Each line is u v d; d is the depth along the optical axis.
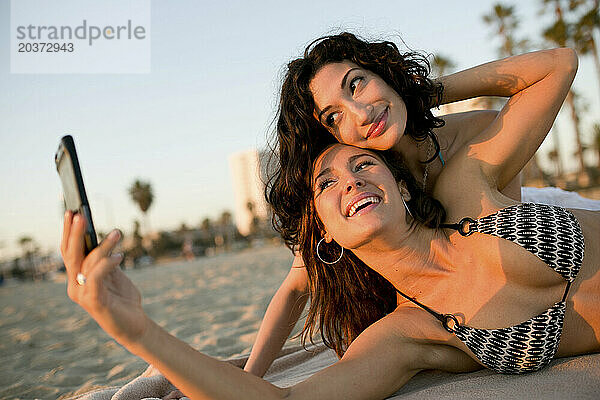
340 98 2.12
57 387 4.09
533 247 1.95
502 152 2.16
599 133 29.67
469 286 2.02
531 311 1.95
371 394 1.92
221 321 6.25
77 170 1.32
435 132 2.51
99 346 5.95
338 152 2.17
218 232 76.38
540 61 2.21
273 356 2.70
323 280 2.48
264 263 20.97
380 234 2.02
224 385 1.64
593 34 27.88
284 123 2.31
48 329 8.46
